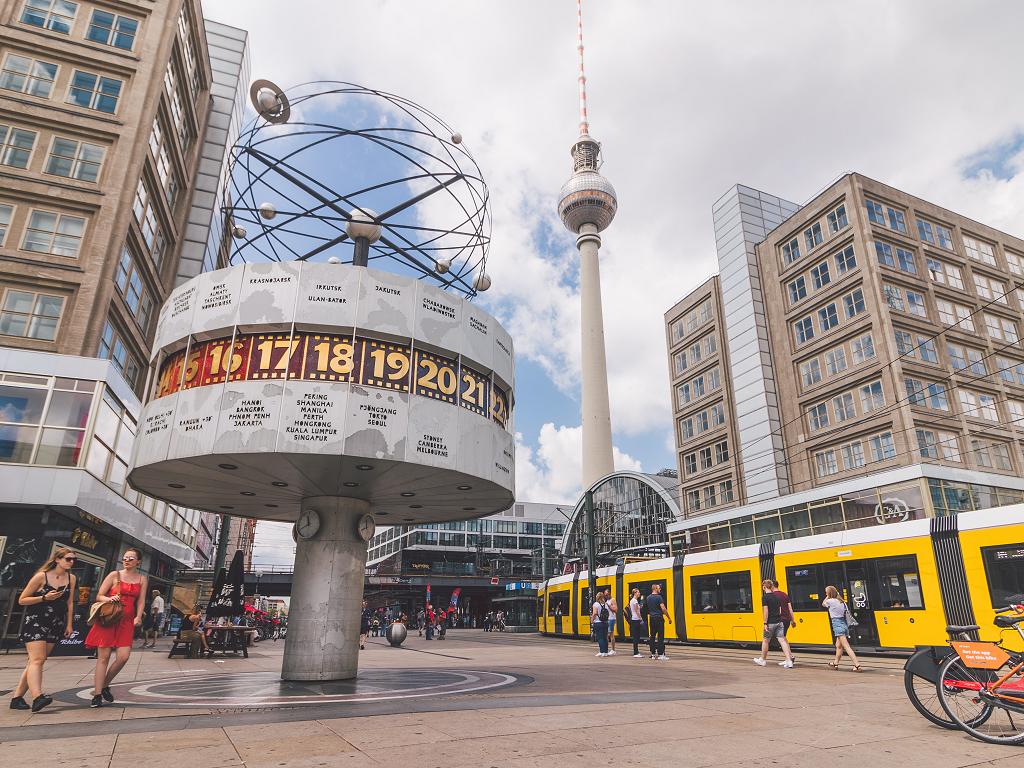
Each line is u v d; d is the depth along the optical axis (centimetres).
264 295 1002
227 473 1041
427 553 9425
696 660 1611
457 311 1111
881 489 2734
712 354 4875
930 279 3716
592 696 855
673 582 2506
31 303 2342
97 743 529
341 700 799
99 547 2322
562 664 1455
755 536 3388
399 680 1045
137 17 2908
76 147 2597
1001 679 585
